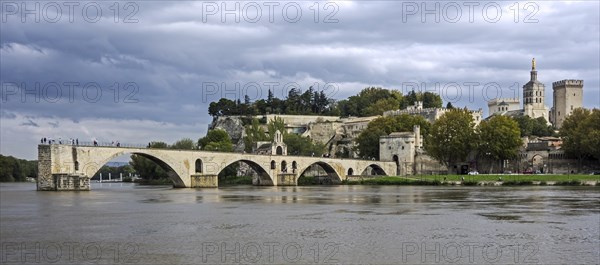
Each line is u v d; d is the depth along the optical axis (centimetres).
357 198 12219
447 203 10431
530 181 19362
